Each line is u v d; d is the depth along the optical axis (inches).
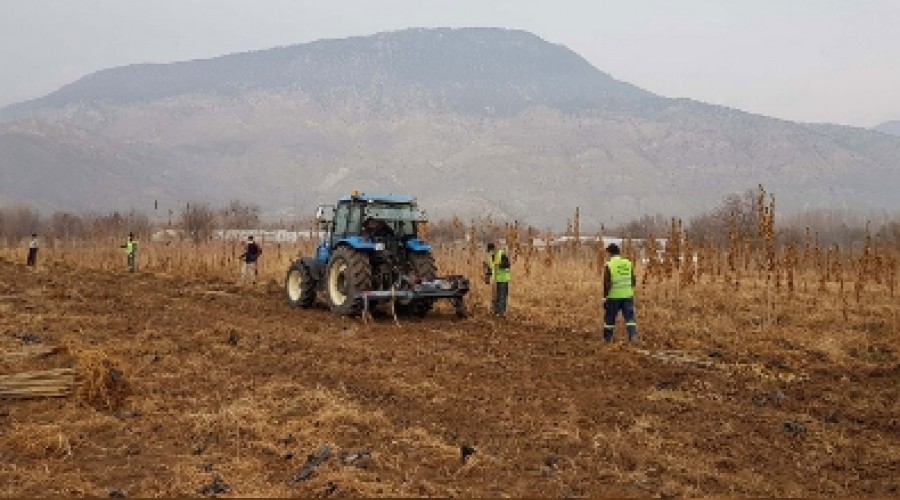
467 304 597.9
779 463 231.6
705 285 702.5
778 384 328.8
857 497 206.2
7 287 634.8
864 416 281.3
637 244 1061.1
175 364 343.0
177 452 234.2
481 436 249.8
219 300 601.9
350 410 269.4
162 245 1227.2
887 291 700.0
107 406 278.1
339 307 513.0
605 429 259.8
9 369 318.3
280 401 284.0
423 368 343.9
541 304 591.2
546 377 331.6
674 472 221.5
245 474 214.8
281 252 1039.6
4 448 234.2
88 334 410.6
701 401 298.5
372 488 203.5
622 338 447.8
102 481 210.8
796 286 744.3
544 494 203.6
